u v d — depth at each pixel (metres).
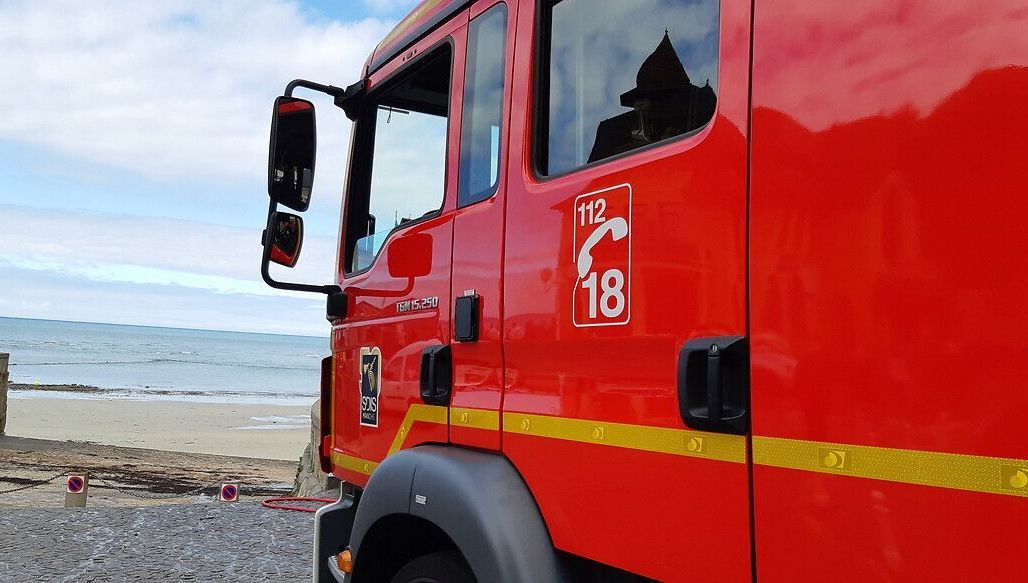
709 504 1.69
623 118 2.09
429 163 2.97
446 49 2.96
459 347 2.60
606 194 2.03
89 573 6.25
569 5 2.33
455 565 2.46
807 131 1.56
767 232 1.62
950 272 1.31
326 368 3.66
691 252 1.78
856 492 1.42
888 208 1.41
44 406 36.44
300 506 9.08
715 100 1.80
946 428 1.29
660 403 1.83
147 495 13.09
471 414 2.50
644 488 1.86
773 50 1.65
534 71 2.42
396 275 3.04
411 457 2.63
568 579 2.12
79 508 8.73
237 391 61.19
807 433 1.50
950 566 1.27
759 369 1.60
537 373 2.25
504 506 2.22
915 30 1.40
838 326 1.47
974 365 1.27
